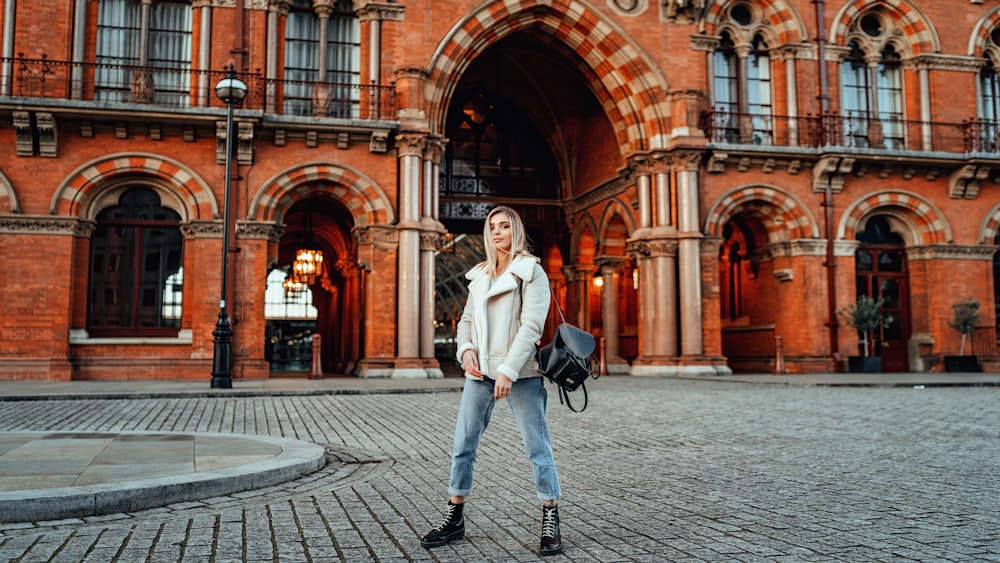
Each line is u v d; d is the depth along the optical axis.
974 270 25.31
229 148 16.91
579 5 23.50
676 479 6.43
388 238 21.42
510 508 5.34
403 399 14.48
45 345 19.16
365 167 21.50
